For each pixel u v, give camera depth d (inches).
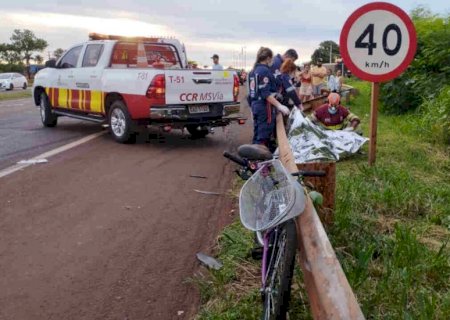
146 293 155.5
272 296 118.4
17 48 2837.1
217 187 273.4
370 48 252.5
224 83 402.3
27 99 1055.6
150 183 279.9
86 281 162.6
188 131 456.8
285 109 297.1
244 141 430.9
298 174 127.6
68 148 383.6
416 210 210.2
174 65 466.9
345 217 184.1
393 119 488.4
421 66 492.7
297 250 129.6
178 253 184.4
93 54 436.5
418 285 145.3
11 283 161.0
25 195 253.9
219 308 143.0
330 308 99.0
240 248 178.7
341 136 314.0
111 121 409.7
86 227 209.8
